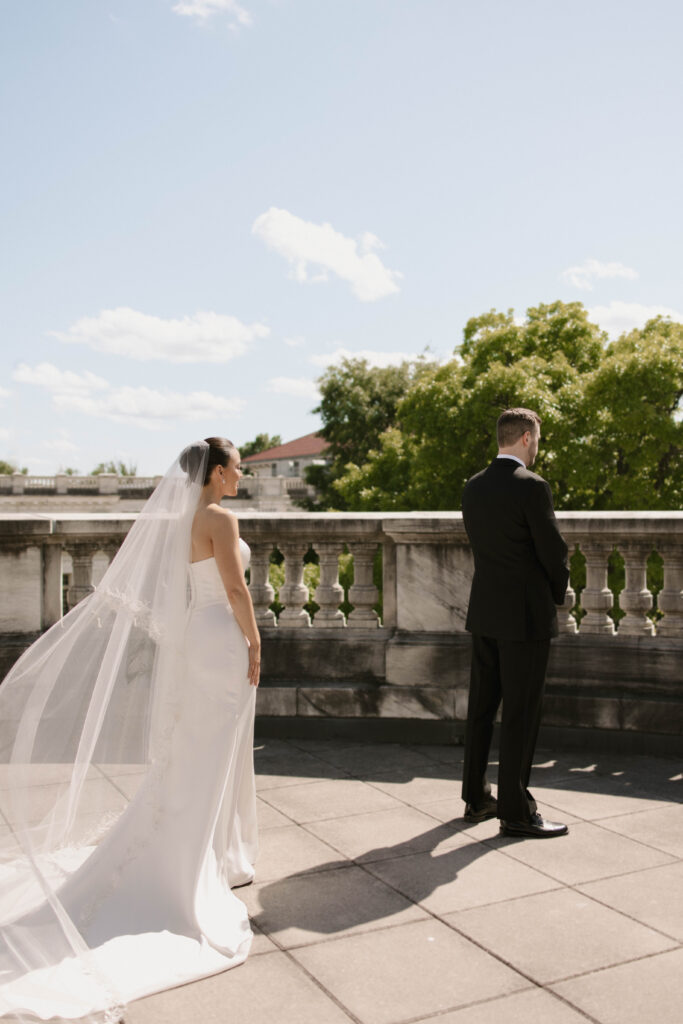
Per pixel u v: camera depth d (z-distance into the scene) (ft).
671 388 69.15
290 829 13.70
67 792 10.57
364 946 9.95
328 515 19.83
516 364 77.46
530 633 13.10
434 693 18.76
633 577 18.61
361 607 19.97
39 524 19.69
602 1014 8.49
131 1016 8.54
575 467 70.79
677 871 11.94
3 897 9.73
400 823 13.94
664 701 17.62
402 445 92.79
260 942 10.07
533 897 11.17
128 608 10.87
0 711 10.39
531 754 13.42
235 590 11.18
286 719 19.34
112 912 10.05
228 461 11.57
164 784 10.48
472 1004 8.70
